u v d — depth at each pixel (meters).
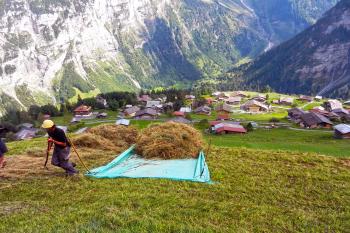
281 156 23.25
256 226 13.52
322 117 128.75
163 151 21.62
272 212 14.79
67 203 15.19
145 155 21.81
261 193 16.89
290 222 13.99
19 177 18.30
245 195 16.50
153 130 24.06
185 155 21.75
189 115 160.88
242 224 13.64
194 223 13.30
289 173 19.75
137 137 24.72
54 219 13.38
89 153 22.98
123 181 17.88
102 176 18.59
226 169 20.16
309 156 23.50
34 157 22.27
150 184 17.38
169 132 22.98
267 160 22.50
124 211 13.91
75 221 13.06
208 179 18.34
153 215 13.77
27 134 137.50
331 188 17.80
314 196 16.84
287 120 148.50
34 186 17.20
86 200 15.45
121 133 26.16
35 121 183.25
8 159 21.25
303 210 15.25
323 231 13.43
